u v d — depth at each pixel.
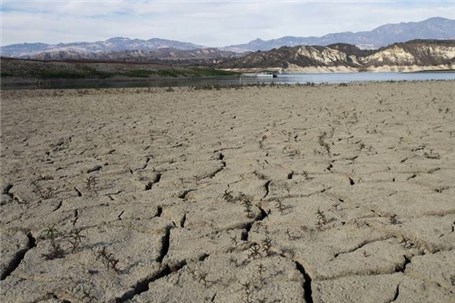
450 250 3.06
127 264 3.03
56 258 3.15
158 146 7.07
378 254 3.03
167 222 3.75
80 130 9.23
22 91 23.92
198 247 3.26
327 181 4.74
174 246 3.29
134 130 8.95
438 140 6.75
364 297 2.54
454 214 3.70
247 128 8.61
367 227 3.49
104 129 9.25
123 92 22.20
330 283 2.71
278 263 2.96
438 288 2.60
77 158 6.36
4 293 2.72
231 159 5.95
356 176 4.88
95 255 3.17
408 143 6.59
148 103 15.45
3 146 7.50
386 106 12.08
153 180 5.07
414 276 2.75
